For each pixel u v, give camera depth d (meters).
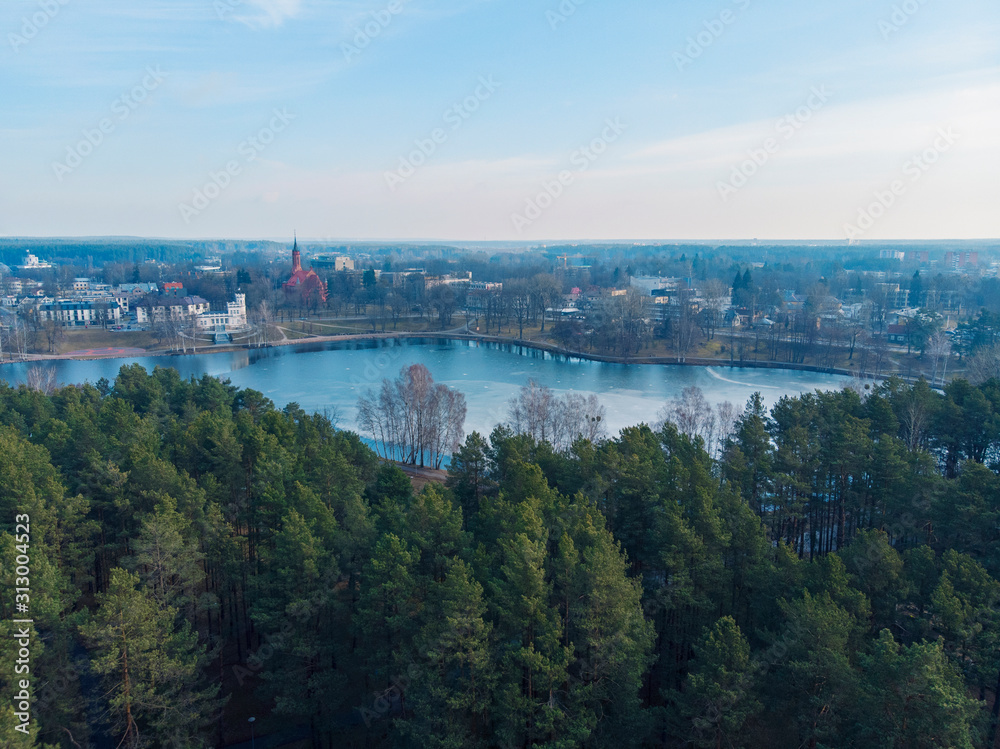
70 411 96.88
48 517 57.66
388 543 52.50
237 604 67.88
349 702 57.19
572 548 49.34
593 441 114.94
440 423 124.88
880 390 99.88
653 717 46.78
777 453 74.31
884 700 38.66
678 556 53.31
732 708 43.06
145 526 52.91
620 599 47.31
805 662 43.38
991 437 80.81
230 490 72.06
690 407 126.88
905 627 50.84
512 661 46.47
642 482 63.28
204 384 113.06
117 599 43.91
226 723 56.78
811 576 52.28
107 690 45.62
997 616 46.16
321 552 54.34
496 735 45.94
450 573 46.88
